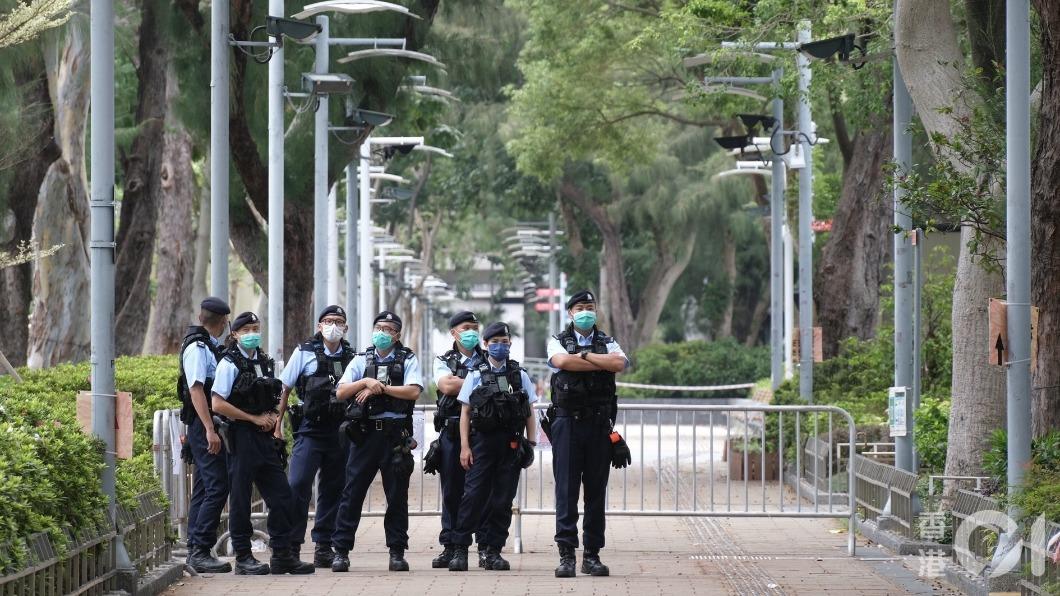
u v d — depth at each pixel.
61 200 84.94
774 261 84.31
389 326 40.09
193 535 39.16
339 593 35.44
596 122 121.00
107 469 33.53
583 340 39.34
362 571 40.53
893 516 47.38
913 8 45.47
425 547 48.53
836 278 90.94
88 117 90.31
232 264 158.50
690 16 71.81
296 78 75.81
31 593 27.23
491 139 160.12
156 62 88.25
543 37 115.00
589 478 39.44
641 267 187.88
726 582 37.84
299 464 40.34
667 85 123.25
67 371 58.38
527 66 119.06
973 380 46.91
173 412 41.78
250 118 76.56
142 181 91.62
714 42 74.31
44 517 28.59
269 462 38.97
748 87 84.62
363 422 39.81
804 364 74.06
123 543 34.03
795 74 72.12
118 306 92.25
